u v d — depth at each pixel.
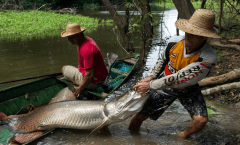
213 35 2.16
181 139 3.04
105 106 3.03
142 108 2.95
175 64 2.64
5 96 3.73
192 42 2.34
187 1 4.73
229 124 3.39
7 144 2.92
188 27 2.24
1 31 10.55
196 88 2.73
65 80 4.59
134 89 2.76
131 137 3.11
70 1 25.03
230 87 4.07
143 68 6.07
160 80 2.54
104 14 18.72
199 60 2.41
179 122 3.49
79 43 3.77
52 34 10.36
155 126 3.39
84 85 3.88
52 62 6.34
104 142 3.00
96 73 4.05
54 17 14.36
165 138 3.08
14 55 6.90
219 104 4.01
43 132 3.16
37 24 12.07
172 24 12.66
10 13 14.91
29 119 3.31
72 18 14.14
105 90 4.50
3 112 3.62
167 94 2.79
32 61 6.39
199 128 2.75
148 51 7.67
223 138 3.06
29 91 4.11
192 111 2.75
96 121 3.05
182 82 2.45
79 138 3.09
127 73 5.31
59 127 3.17
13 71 5.59
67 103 3.29
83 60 3.80
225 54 6.21
